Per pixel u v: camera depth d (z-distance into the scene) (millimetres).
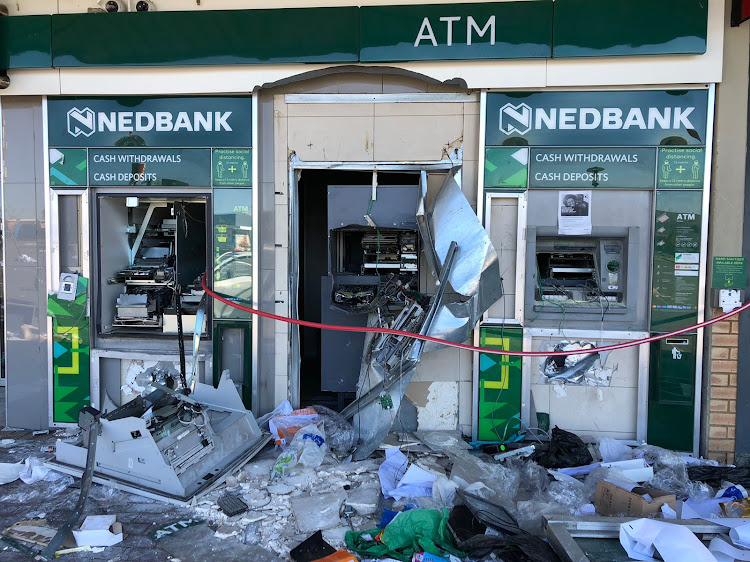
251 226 3754
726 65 3361
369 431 3381
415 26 3477
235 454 3254
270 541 2496
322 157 3727
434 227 3330
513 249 3639
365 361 3574
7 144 3859
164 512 2742
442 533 2416
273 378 3852
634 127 3477
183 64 3625
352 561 2254
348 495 2896
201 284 3797
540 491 2961
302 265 5570
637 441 3594
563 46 3406
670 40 3318
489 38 3445
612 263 3627
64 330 3889
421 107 3650
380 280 3695
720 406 3484
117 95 3734
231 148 3725
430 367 3760
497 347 3660
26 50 3682
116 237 4125
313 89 3701
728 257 3426
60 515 2729
